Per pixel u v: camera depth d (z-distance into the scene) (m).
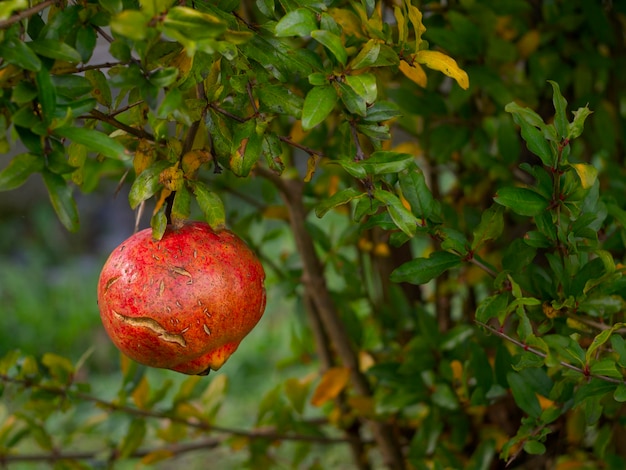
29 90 0.77
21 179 0.78
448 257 0.88
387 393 1.16
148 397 1.17
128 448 1.17
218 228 0.81
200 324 0.80
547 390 0.93
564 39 1.15
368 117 0.85
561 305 0.88
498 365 1.02
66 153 0.88
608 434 1.03
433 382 1.10
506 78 1.13
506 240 1.19
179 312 0.79
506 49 1.09
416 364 1.10
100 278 0.82
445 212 1.12
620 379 0.86
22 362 1.12
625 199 1.08
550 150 0.85
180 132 0.87
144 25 0.74
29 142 0.78
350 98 0.82
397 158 0.83
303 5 0.83
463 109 1.16
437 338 1.11
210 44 0.76
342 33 0.88
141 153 0.85
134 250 0.81
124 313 0.80
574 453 1.16
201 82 0.83
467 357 1.10
